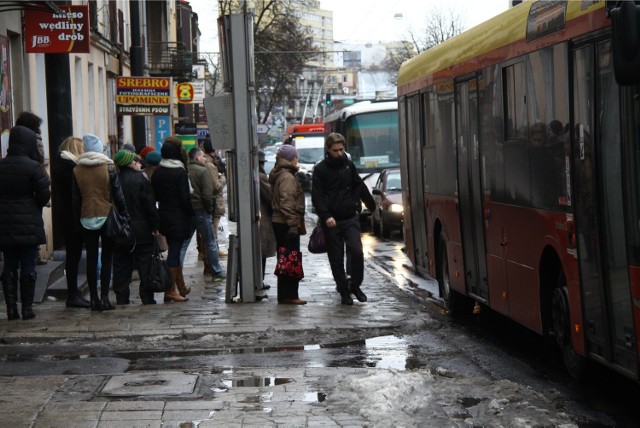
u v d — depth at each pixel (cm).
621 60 605
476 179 1102
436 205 1307
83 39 1571
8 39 1677
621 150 688
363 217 3120
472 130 1116
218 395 778
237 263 1346
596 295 748
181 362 959
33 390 795
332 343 1060
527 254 921
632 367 688
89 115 2947
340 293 1305
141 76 3016
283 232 1314
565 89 803
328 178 1295
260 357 981
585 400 786
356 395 759
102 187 1227
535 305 906
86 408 729
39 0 1477
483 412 718
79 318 1191
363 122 3136
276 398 764
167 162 1373
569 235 800
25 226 1151
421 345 1041
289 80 7688
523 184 929
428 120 1352
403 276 1764
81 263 1627
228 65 1325
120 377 848
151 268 1319
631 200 675
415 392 774
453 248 1219
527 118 912
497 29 1022
